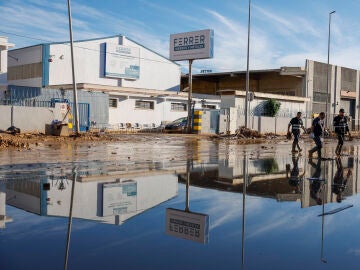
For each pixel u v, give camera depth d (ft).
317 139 48.19
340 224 15.90
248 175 30.45
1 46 177.47
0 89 112.78
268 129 127.85
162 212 17.16
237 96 120.67
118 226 14.73
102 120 115.03
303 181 28.07
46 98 109.81
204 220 15.98
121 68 144.97
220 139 91.81
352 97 195.42
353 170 35.91
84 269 10.30
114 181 25.03
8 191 20.94
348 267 10.98
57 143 60.29
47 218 15.64
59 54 129.49
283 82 176.55
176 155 46.50
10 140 52.44
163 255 11.59
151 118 133.39
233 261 11.21
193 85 209.15
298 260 11.43
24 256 11.23
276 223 15.79
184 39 110.73
